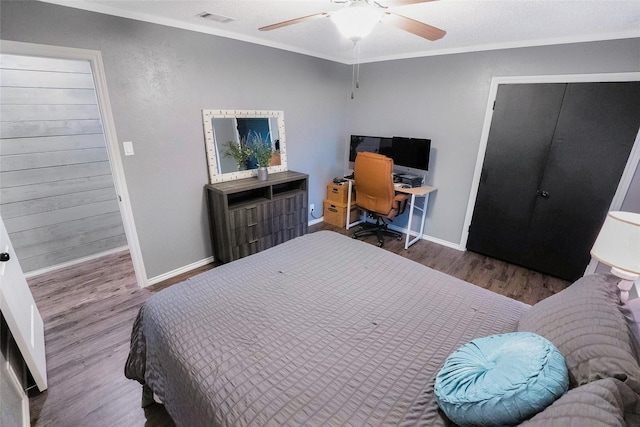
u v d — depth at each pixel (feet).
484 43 9.57
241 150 10.24
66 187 9.68
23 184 8.90
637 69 7.66
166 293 5.22
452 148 11.25
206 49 8.77
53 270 9.76
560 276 9.84
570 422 2.23
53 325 7.25
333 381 3.51
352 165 14.60
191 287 5.38
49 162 9.23
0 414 3.97
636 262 3.89
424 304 5.07
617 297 3.97
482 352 3.29
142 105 7.88
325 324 4.50
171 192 8.96
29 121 8.71
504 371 2.88
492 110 10.02
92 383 5.73
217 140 9.62
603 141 8.39
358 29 4.99
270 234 10.57
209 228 10.14
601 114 8.28
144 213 8.52
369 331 4.38
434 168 11.90
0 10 5.74
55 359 6.25
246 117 10.27
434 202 12.28
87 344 6.68
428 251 11.79
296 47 11.08
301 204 11.37
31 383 5.60
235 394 3.31
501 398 2.67
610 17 6.67
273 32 9.06
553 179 9.37
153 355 4.54
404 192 11.43
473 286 5.72
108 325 7.30
